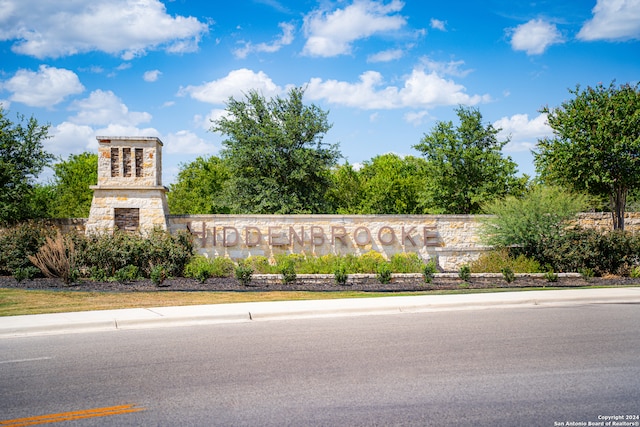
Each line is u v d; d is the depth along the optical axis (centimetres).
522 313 1276
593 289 1645
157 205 2366
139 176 2369
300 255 2369
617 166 2386
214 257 2453
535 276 1964
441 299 1425
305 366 784
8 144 2428
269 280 1883
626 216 2689
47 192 4538
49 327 1086
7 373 759
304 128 3192
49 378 732
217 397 645
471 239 2591
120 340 988
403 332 1036
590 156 2383
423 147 3406
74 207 4609
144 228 2312
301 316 1252
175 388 682
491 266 2131
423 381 705
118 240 2041
